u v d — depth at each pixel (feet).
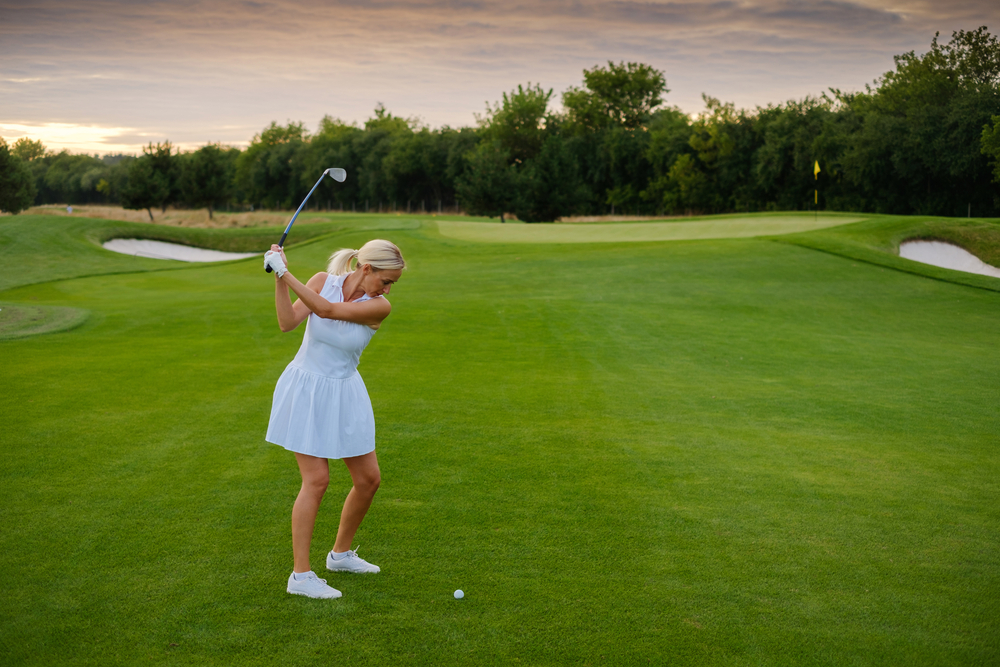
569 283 61.11
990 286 59.72
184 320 41.45
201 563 11.54
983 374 31.19
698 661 9.16
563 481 16.02
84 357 29.73
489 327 40.70
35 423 19.33
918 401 25.63
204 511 13.62
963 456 18.98
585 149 241.55
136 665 8.75
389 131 313.32
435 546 12.51
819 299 54.80
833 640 9.74
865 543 13.08
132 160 187.21
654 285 59.00
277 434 11.05
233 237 124.57
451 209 273.13
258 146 336.90
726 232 90.43
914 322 48.01
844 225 85.05
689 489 15.75
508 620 10.08
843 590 11.21
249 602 10.38
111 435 18.35
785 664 9.12
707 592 11.03
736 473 16.96
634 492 15.44
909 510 14.80
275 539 12.53
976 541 13.26
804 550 12.70
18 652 8.93
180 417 20.21
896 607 10.71
